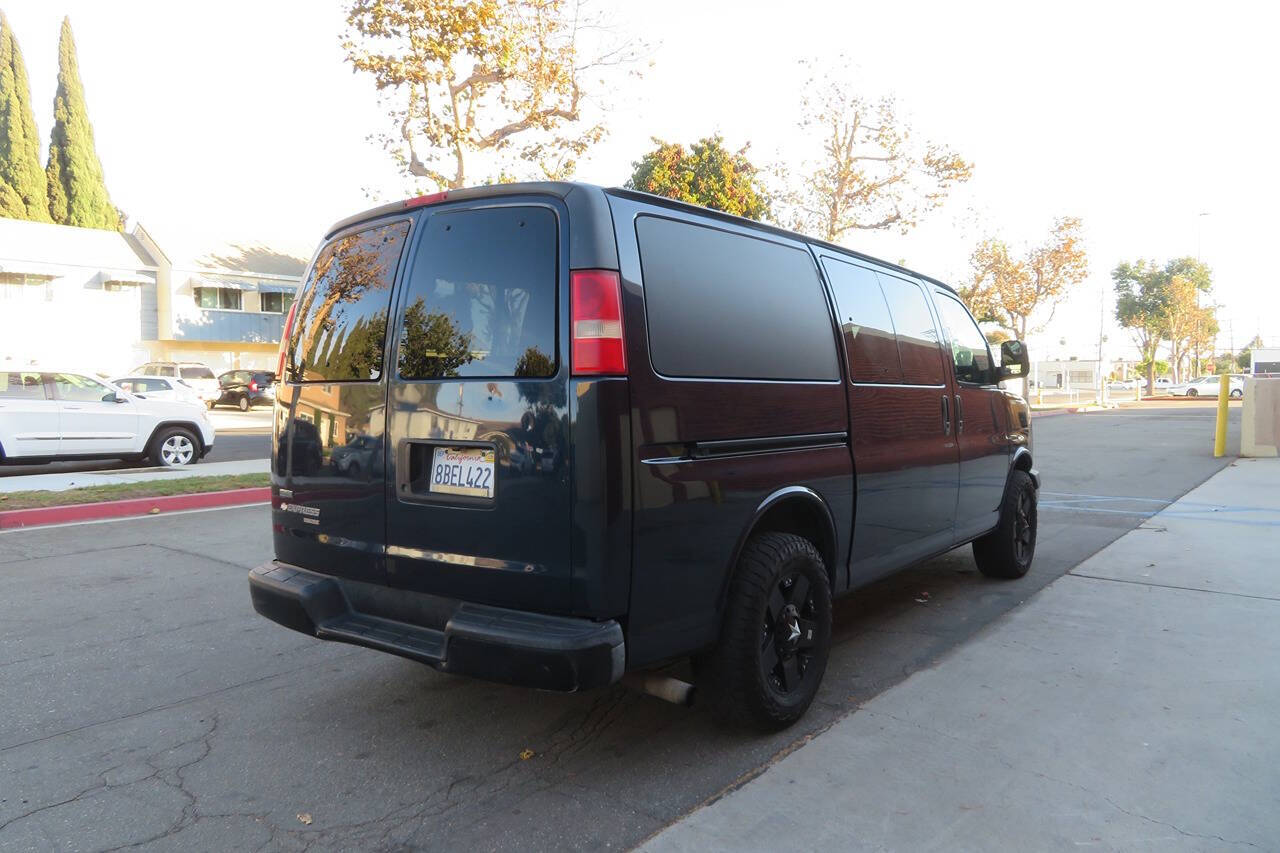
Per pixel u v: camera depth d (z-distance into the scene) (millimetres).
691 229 3414
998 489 5918
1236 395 54281
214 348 38250
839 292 4332
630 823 2920
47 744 3609
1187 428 22516
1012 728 3652
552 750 3514
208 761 3443
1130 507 9469
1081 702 3932
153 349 36344
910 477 4699
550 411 2906
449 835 2865
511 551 2986
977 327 6051
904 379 4777
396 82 13531
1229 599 5629
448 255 3281
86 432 12242
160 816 3008
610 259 2941
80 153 47188
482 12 12977
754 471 3463
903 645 4809
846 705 3938
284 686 4270
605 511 2842
